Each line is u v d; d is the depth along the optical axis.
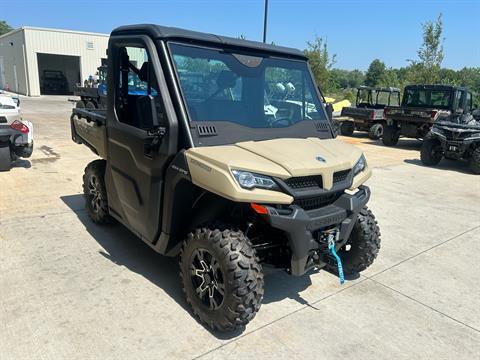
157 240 3.43
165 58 3.08
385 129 13.83
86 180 4.80
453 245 4.96
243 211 3.06
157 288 3.54
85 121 4.75
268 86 3.57
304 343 2.93
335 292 3.69
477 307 3.57
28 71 31.30
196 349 2.80
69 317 3.06
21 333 2.86
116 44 3.62
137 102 3.36
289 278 3.91
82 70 33.31
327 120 3.90
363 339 3.02
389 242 4.97
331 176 3.01
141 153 3.36
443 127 10.06
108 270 3.82
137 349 2.76
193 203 3.18
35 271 3.73
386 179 8.52
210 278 2.98
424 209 6.43
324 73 24.03
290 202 2.79
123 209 3.95
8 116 6.82
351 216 3.24
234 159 2.76
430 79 21.09
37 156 8.59
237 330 3.04
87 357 2.66
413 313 3.41
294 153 3.03
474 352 2.95
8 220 4.93
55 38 31.81
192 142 2.97
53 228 4.75
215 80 3.27
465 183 8.55
